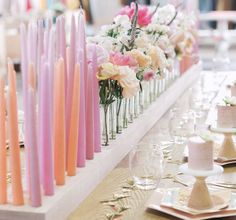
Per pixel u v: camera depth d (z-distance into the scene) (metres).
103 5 8.32
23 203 1.30
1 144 1.31
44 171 1.33
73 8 7.30
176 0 4.43
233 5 8.73
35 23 1.44
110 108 1.83
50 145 1.32
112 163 1.75
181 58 3.23
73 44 1.46
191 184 1.59
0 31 6.40
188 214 1.33
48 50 1.38
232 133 1.78
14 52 6.06
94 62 1.60
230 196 1.43
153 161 1.60
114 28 2.04
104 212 1.41
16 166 1.29
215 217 1.32
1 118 1.31
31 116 1.23
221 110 1.78
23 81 1.30
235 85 2.26
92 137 1.61
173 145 2.01
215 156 1.82
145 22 2.31
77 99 1.44
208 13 8.51
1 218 1.28
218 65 4.02
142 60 1.92
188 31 3.28
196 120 2.20
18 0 7.10
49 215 1.28
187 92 3.26
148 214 1.39
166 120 2.49
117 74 1.68
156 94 2.65
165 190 1.51
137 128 2.05
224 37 7.99
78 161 1.55
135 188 1.58
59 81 1.35
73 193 1.41
